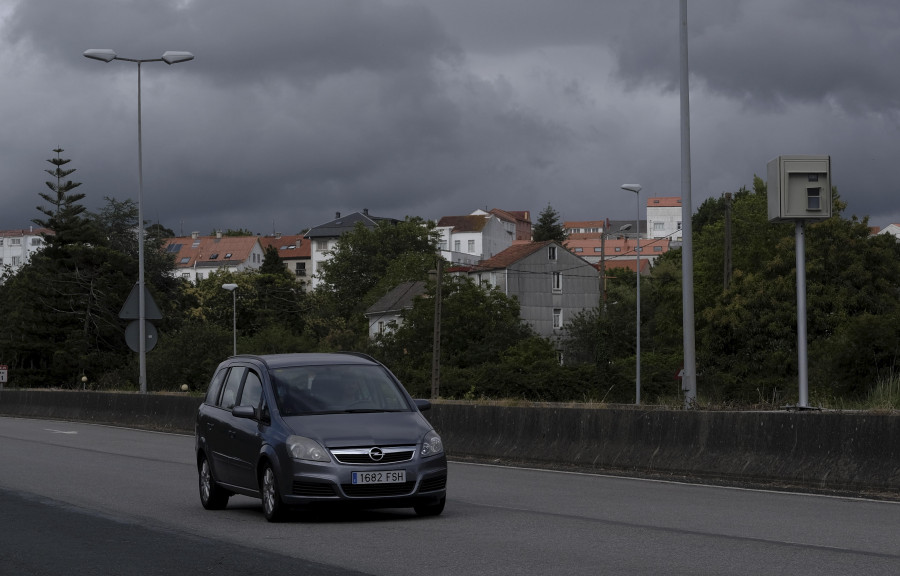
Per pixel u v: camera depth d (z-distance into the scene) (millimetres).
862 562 9172
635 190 66062
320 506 11961
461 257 149750
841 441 15211
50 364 89125
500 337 87688
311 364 13594
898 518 12156
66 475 18719
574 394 75062
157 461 21703
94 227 90750
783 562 9188
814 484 15266
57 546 10648
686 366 22078
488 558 9602
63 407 40438
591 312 92750
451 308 88750
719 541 10469
